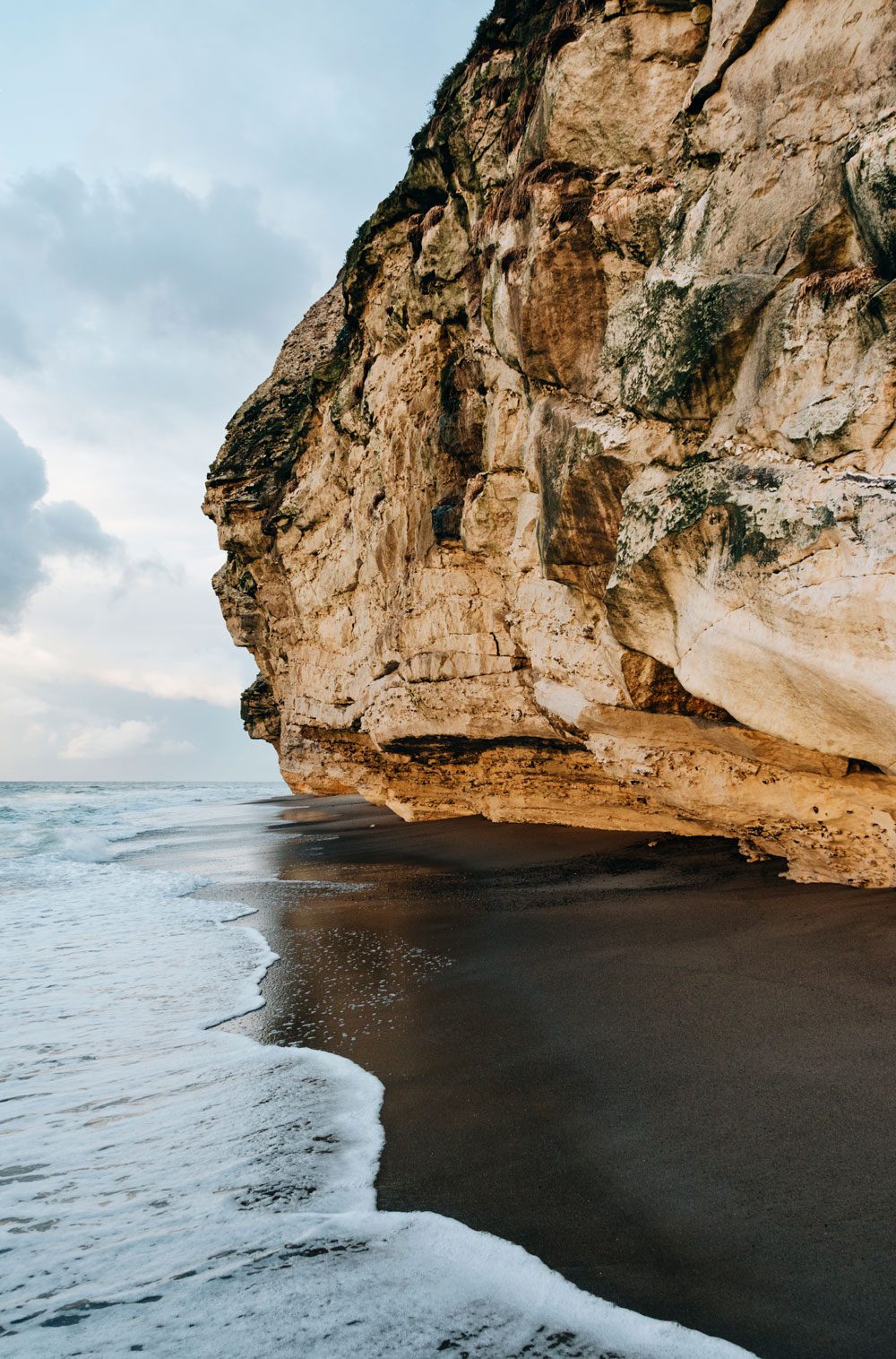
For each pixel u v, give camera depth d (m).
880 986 4.89
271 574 24.41
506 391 10.38
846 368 4.87
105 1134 4.18
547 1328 2.55
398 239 14.18
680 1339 2.45
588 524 7.67
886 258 4.66
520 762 13.51
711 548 5.81
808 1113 3.65
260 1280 2.87
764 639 5.32
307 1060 5.11
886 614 4.45
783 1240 2.85
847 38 4.94
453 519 12.07
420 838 16.28
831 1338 2.39
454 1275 2.84
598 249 7.41
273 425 24.38
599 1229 3.04
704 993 5.29
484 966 6.75
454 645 12.49
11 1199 3.54
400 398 14.13
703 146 6.18
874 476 4.69
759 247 5.57
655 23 6.96
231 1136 4.11
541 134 7.96
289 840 20.84
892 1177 3.11
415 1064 4.88
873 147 4.52
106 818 35.88
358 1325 2.61
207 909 11.22
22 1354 2.51
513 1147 3.73
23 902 12.13
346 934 8.72
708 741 8.06
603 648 8.45
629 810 12.23
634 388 6.83
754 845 8.92
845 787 6.56
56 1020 6.16
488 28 10.31
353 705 19.11
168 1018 6.16
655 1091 4.08
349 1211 3.32
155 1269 2.98
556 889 9.38
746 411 5.67
